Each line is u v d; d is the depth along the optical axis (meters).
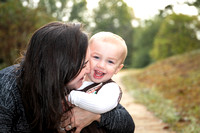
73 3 45.06
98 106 1.59
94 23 52.31
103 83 1.86
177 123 5.03
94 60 1.91
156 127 4.87
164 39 27.58
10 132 1.39
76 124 1.59
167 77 11.71
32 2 9.34
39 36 1.38
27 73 1.37
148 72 14.71
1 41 8.22
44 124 1.44
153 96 8.35
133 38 52.16
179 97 7.71
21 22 8.46
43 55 1.34
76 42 1.38
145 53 45.62
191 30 25.06
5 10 8.46
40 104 1.38
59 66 1.33
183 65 13.71
